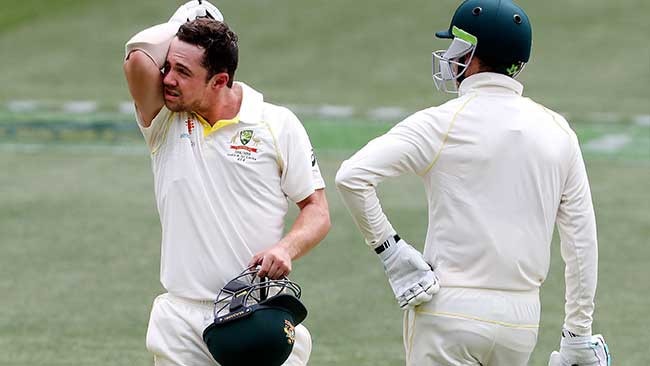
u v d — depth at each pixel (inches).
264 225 570.3
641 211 1414.9
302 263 1201.4
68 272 1181.1
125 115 2068.2
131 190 1552.7
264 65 2393.0
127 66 555.5
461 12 560.1
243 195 567.2
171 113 574.6
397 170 554.3
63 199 1497.3
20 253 1251.2
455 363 550.9
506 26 551.5
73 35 2608.3
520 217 547.8
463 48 558.3
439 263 555.2
